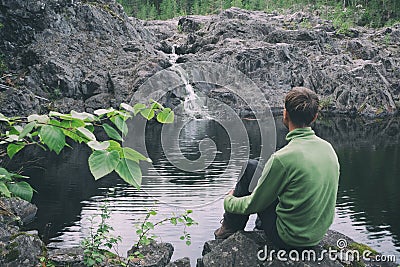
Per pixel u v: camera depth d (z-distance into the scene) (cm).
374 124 1952
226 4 4766
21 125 245
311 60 2677
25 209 638
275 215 298
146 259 362
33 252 314
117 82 2138
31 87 2047
